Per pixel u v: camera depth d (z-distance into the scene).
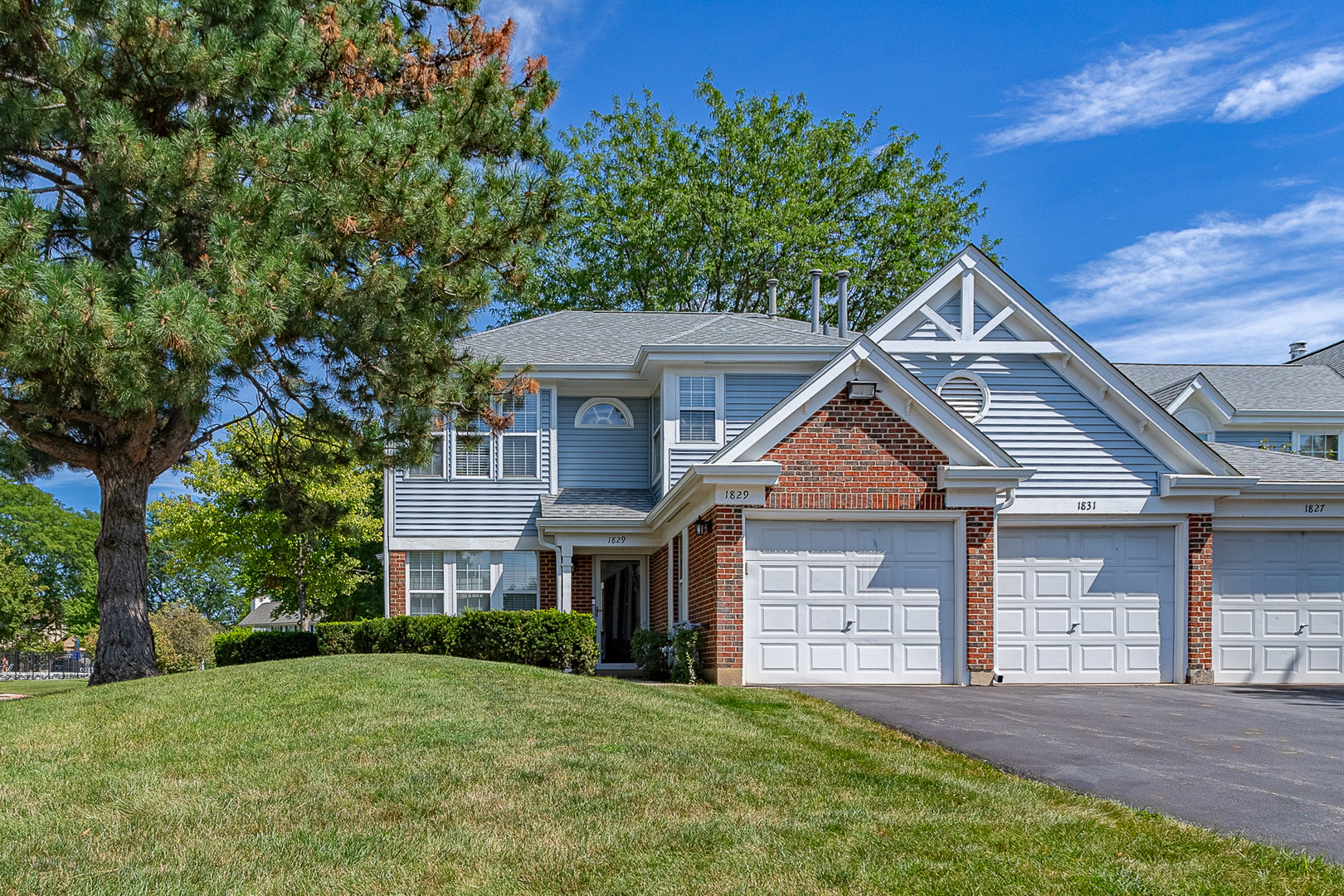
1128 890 4.92
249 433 22.08
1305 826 6.22
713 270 36.47
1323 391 24.08
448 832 5.86
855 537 14.59
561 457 20.53
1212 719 10.82
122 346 9.94
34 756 8.03
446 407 14.30
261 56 11.99
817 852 5.46
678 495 15.60
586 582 20.34
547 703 9.79
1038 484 16.64
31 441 13.31
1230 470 16.41
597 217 38.03
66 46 11.83
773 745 8.38
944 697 12.44
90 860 5.48
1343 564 16.78
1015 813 6.30
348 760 7.50
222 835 5.88
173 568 30.08
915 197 39.00
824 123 39.62
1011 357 17.34
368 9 14.68
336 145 11.68
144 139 11.05
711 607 14.48
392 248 13.04
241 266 10.88
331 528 16.59
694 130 39.00
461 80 14.93
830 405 14.56
